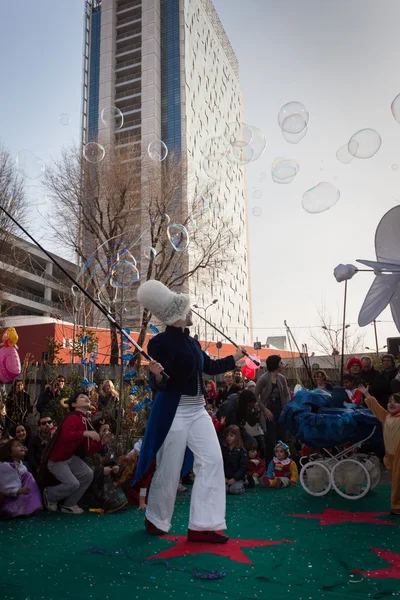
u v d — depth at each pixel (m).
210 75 63.47
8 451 4.35
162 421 3.14
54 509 4.32
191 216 18.14
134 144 18.83
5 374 5.45
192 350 3.23
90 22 57.12
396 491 3.93
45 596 2.20
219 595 2.19
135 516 4.07
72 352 8.66
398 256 5.97
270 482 5.51
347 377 6.32
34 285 39.66
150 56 53.41
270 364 6.30
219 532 3.28
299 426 4.85
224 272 19.53
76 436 4.27
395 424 4.09
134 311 15.49
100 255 16.27
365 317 6.35
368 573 2.47
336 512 4.05
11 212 16.41
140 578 2.42
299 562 2.65
